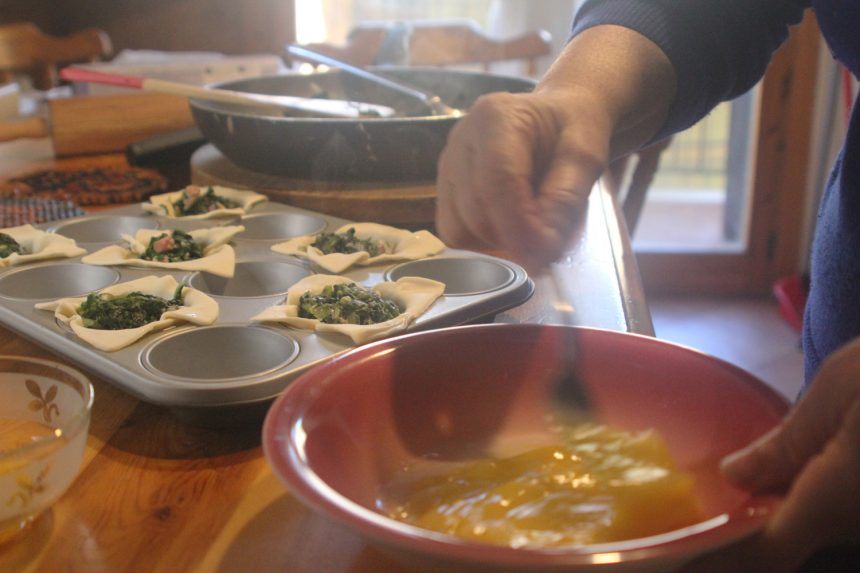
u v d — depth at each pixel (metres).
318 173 1.25
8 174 1.48
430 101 1.42
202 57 1.95
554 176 0.57
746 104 3.20
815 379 0.41
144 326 0.77
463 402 0.61
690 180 4.23
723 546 0.38
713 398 0.55
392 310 0.83
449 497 0.52
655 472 0.51
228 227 1.11
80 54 2.37
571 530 0.46
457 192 0.57
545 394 0.62
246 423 0.67
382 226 1.11
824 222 0.82
